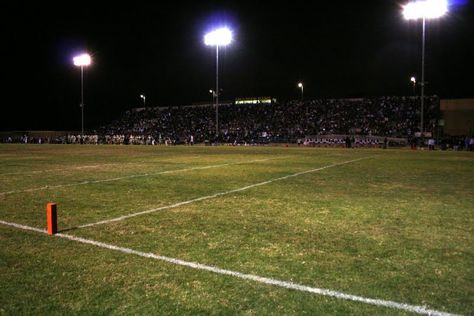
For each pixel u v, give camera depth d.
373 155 29.31
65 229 7.57
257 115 68.38
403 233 7.16
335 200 10.54
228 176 16.14
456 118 52.56
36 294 4.71
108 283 5.00
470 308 4.31
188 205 9.92
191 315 4.20
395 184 13.60
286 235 7.07
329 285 4.90
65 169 19.39
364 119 59.75
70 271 5.39
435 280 5.02
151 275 5.23
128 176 16.28
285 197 11.05
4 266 5.60
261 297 4.59
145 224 7.93
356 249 6.24
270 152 33.25
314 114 64.62
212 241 6.71
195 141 56.00
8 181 14.79
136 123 76.12
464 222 7.99
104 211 9.21
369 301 4.47
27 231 7.44
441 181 14.39
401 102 62.16
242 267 5.50
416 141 41.44
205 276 5.19
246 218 8.42
